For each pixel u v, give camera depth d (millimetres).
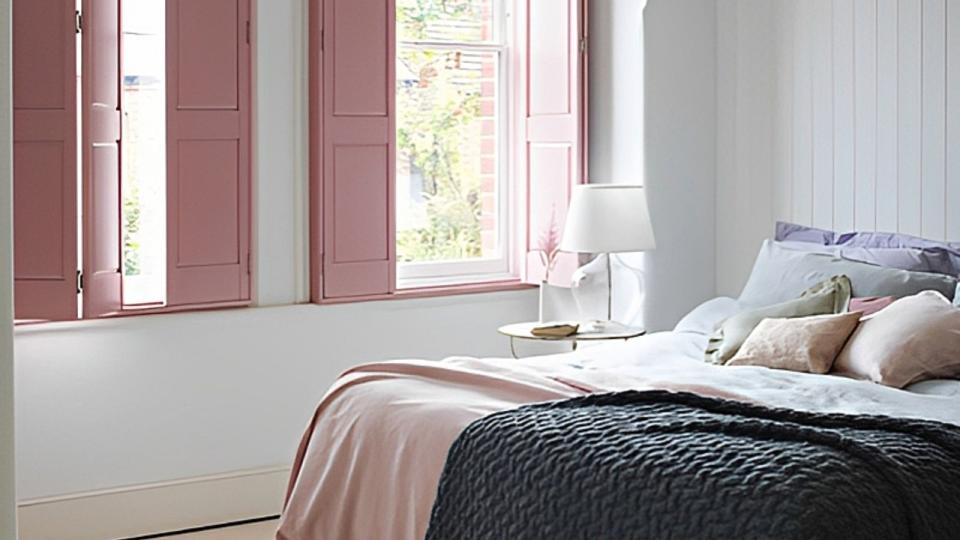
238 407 4996
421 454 3250
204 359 4906
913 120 4738
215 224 4902
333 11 5082
